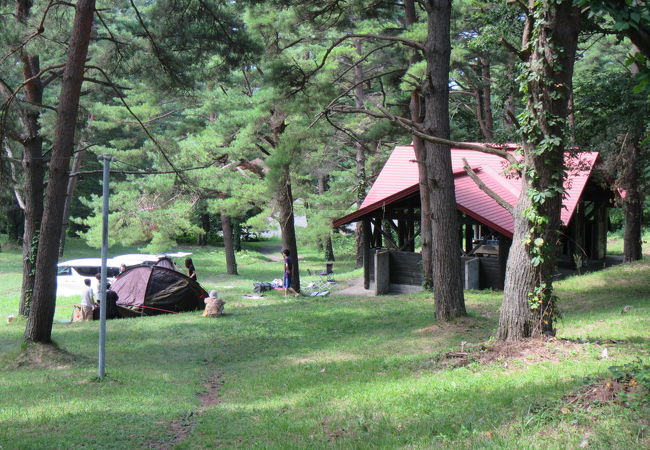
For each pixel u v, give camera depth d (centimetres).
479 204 2559
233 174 3297
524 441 610
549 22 1062
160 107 3409
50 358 1404
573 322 1545
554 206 1112
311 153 3159
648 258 2842
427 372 1081
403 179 2958
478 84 3856
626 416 644
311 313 2112
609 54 4372
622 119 1945
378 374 1130
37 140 2148
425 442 668
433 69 1667
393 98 3130
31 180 2141
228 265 4406
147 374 1281
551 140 1066
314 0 2095
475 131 4434
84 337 1803
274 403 985
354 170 4069
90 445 758
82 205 6119
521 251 1137
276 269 4866
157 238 3409
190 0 1928
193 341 1738
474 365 1054
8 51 1925
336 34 3186
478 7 2516
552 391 791
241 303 2603
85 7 1435
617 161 2442
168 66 1995
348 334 1722
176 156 3105
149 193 3488
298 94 2120
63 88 1444
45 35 1956
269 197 2880
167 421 884
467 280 2488
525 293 1137
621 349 1048
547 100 1080
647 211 3628
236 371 1347
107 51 2019
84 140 3534
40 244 1448
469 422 718
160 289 2450
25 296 2164
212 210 3375
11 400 1027
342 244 5800
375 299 2389
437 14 1664
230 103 3080
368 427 771
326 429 789
